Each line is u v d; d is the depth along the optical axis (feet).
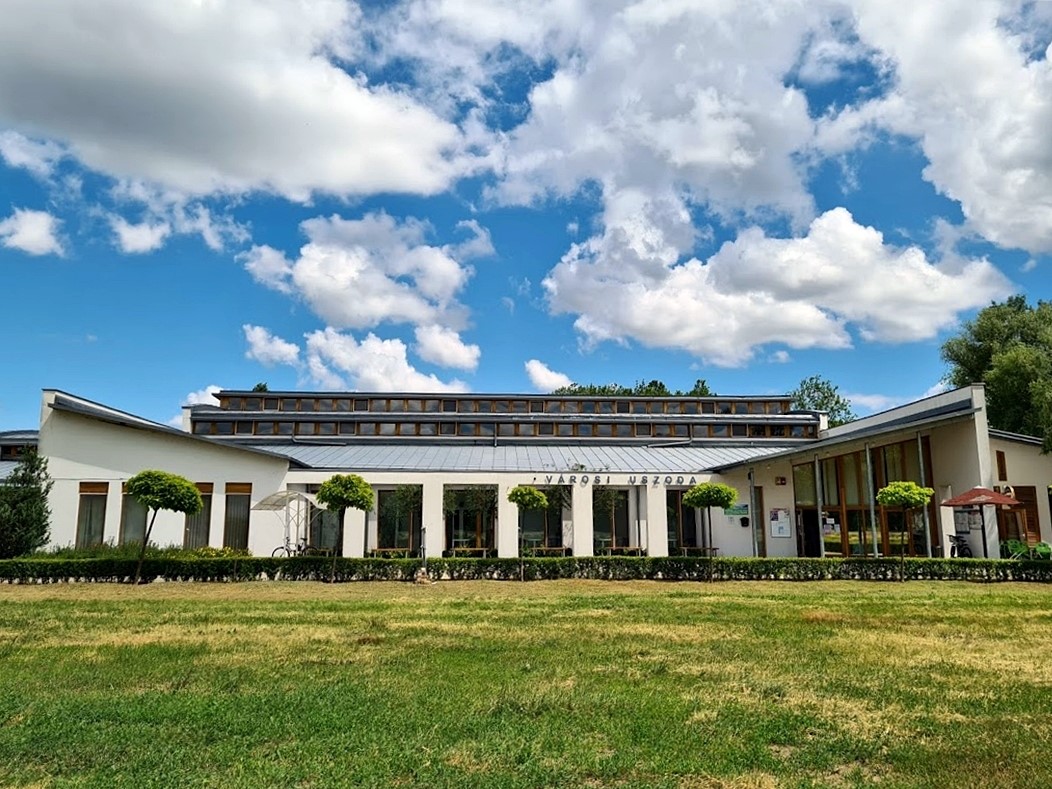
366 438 127.03
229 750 20.66
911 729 22.61
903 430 78.74
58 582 68.54
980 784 18.19
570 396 135.33
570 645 36.58
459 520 102.53
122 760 20.04
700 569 72.38
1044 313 138.41
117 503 88.28
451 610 50.31
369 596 59.36
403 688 27.55
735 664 31.89
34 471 82.79
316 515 99.50
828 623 43.98
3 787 18.15
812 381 219.61
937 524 85.97
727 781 18.58
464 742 21.33
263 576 71.56
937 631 40.86
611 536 104.01
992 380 117.70
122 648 36.27
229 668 31.37
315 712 24.21
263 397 132.05
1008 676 29.58
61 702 25.70
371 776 18.72
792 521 106.11
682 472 103.96
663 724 22.95
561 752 20.51
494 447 122.01
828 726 22.85
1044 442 84.74
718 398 138.10
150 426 89.56
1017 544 79.46
